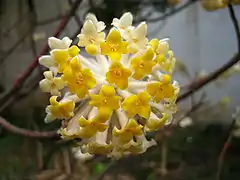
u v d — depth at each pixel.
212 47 0.36
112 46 0.11
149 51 0.11
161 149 0.27
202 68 0.36
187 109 0.31
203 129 0.31
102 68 0.11
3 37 0.31
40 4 0.31
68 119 0.11
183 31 0.35
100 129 0.11
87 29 0.11
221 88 0.33
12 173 0.26
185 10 0.34
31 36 0.25
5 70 0.34
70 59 0.11
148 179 0.26
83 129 0.11
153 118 0.11
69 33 0.26
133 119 0.11
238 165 0.28
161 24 0.31
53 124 0.25
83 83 0.10
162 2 0.28
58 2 0.29
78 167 0.25
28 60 0.34
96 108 0.11
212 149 0.29
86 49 0.11
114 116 0.11
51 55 0.11
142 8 0.28
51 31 0.30
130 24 0.11
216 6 0.18
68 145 0.24
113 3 0.27
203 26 0.36
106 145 0.11
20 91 0.22
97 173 0.26
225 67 0.18
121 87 0.10
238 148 0.28
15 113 0.29
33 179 0.25
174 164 0.28
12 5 0.31
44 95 0.28
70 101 0.11
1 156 0.26
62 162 0.26
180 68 0.29
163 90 0.11
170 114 0.11
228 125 0.32
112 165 0.24
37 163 0.25
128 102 0.11
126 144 0.11
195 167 0.28
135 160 0.27
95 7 0.25
